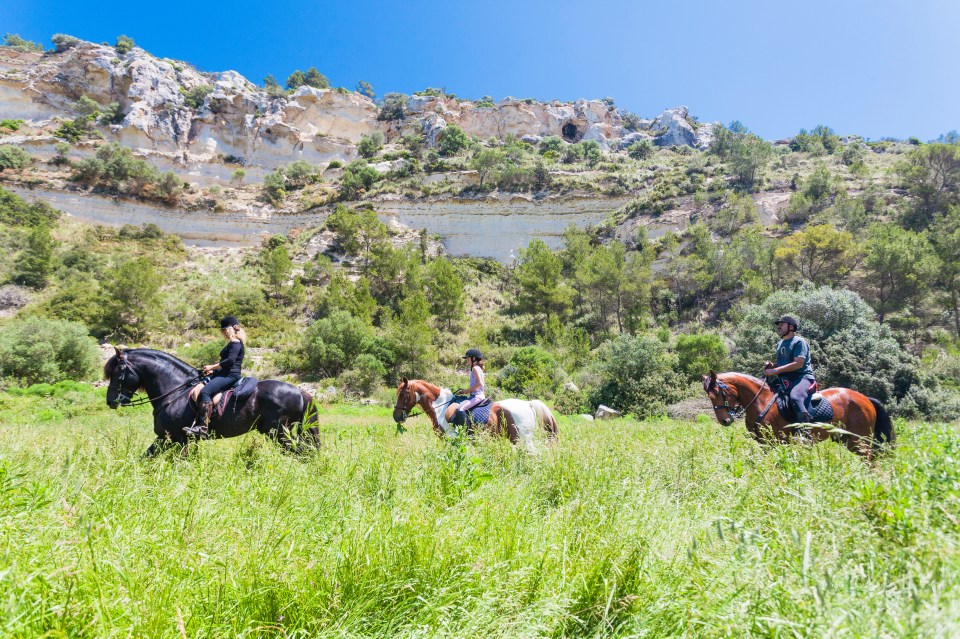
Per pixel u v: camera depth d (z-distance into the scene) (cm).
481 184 8438
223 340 4609
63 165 7481
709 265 5466
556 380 3556
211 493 353
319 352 4306
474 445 562
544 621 204
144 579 200
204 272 6750
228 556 230
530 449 573
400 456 445
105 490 314
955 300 3916
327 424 1527
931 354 3334
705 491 390
